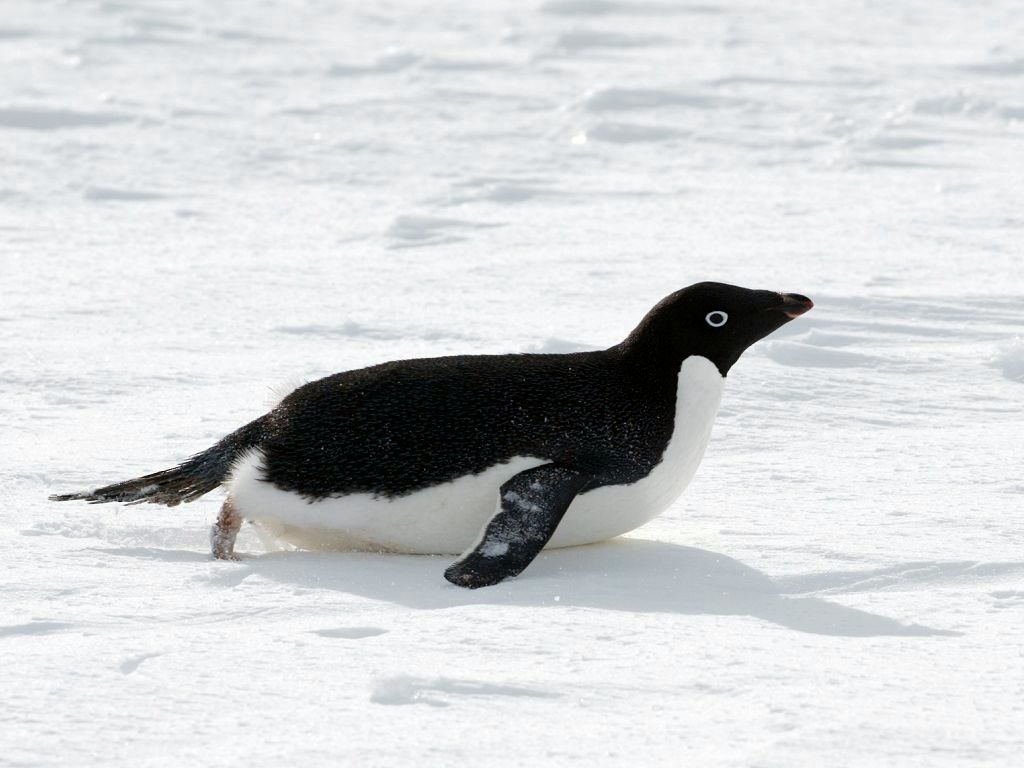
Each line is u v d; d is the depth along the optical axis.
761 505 11.93
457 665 7.97
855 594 9.55
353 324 18.69
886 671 7.86
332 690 7.57
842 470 12.98
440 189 30.52
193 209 28.27
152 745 6.88
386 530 10.59
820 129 37.19
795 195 29.28
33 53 48.62
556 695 7.51
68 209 28.25
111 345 17.86
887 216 26.70
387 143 35.53
